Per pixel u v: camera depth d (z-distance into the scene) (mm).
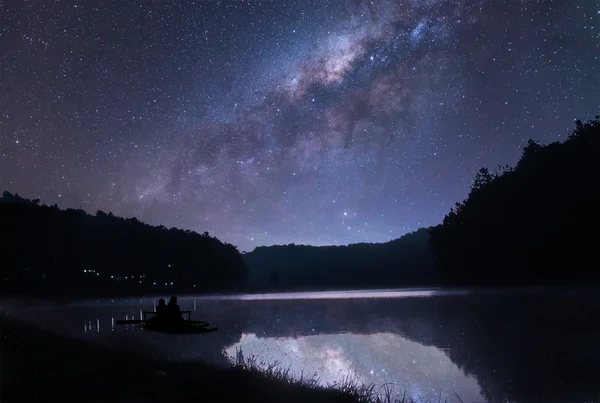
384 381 16094
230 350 18109
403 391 15000
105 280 82812
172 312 21656
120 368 10469
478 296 47625
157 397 8406
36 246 76375
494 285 57500
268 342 22562
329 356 19812
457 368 18094
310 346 22094
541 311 33688
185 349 15922
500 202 58562
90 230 92938
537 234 51688
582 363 18188
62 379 8641
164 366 11500
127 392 8438
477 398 14625
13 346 11281
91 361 10828
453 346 22328
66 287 69562
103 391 8227
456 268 65875
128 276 95188
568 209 48938
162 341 17656
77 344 13281
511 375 16562
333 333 26812
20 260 73062
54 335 15203
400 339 24500
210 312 43344
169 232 119625
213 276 124125
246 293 109625
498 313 33938
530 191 54594
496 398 14516
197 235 129625
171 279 108375
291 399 9812
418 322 31484
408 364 18672
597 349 20734
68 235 84000
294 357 19156
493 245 58875
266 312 42406
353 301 56125
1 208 76312
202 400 8680
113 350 13102
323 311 41750
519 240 54312
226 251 139250
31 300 48438
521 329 27094
